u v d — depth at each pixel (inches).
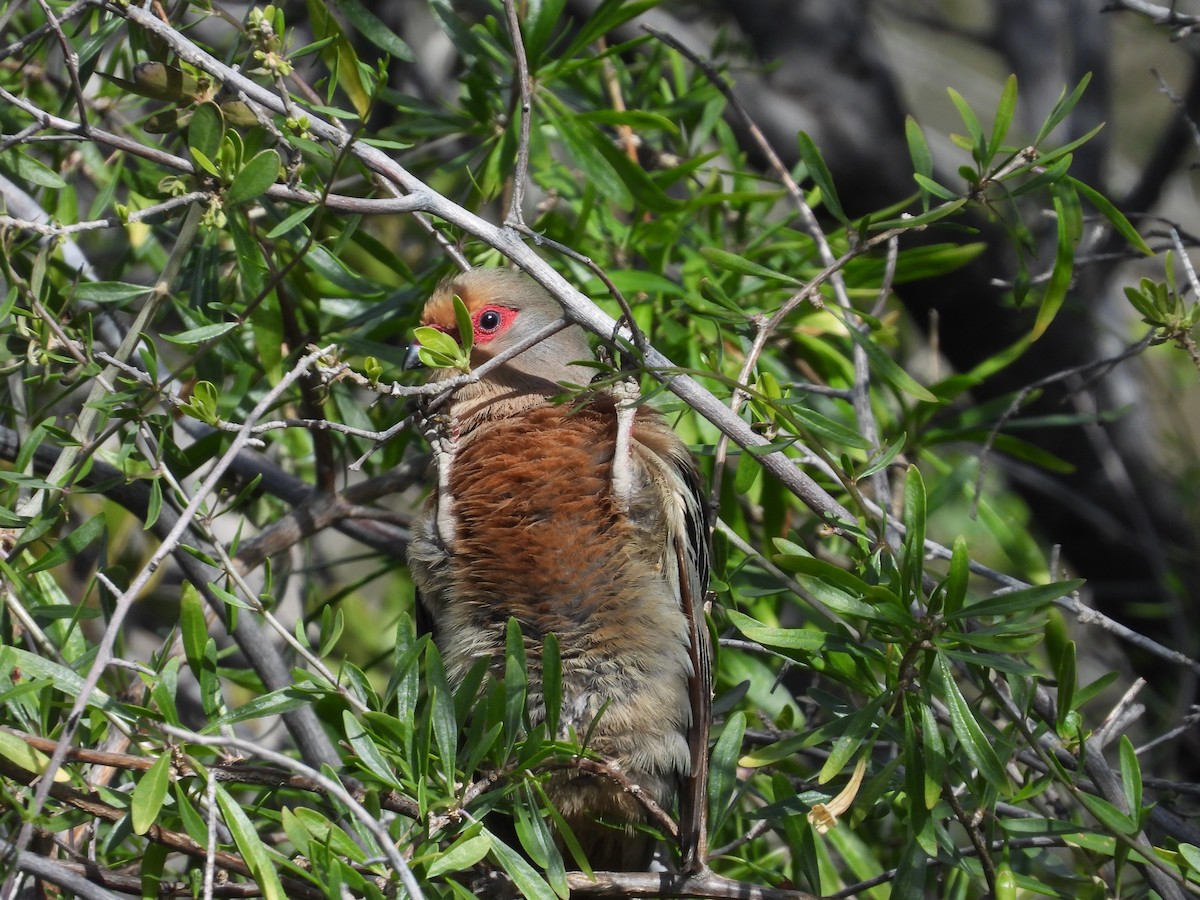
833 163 540.7
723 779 257.3
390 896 224.2
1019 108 585.9
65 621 286.8
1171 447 525.7
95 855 266.8
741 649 347.3
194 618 245.0
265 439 368.5
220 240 354.0
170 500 321.1
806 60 553.6
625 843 294.8
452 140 439.2
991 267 528.7
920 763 239.1
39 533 262.7
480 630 286.4
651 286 359.6
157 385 256.1
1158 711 427.5
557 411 299.4
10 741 220.1
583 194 397.1
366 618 455.2
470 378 250.5
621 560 282.7
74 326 299.0
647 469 290.5
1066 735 264.4
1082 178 542.9
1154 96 687.1
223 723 237.8
